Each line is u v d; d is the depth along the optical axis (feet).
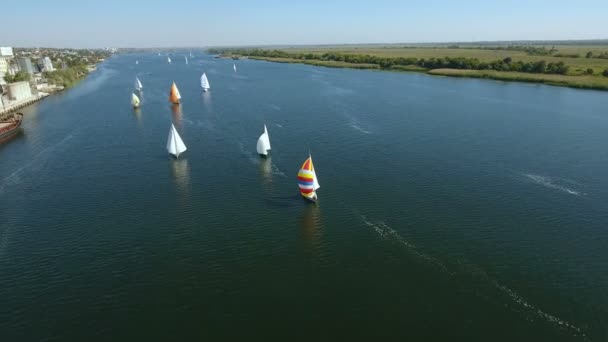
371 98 587.27
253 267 189.88
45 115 507.71
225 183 281.74
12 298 171.53
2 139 393.91
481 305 165.27
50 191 273.95
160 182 285.02
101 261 195.72
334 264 191.52
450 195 257.96
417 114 479.00
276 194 263.70
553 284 176.86
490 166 305.73
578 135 384.68
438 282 178.91
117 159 334.85
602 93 612.29
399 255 197.77
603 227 219.41
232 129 421.18
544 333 151.12
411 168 302.86
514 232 215.72
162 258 197.26
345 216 233.76
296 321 157.38
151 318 159.84
